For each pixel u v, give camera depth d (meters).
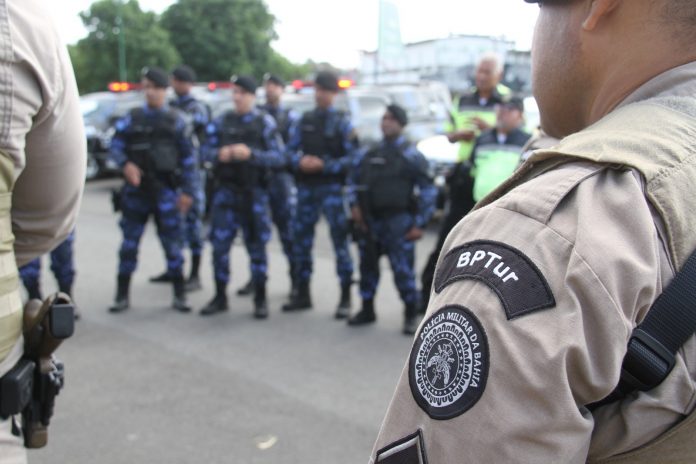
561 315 0.60
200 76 26.67
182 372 3.75
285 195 5.39
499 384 0.59
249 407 3.30
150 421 3.13
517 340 0.60
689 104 0.71
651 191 0.65
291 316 4.89
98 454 2.82
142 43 24.02
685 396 0.65
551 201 0.65
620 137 0.68
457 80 11.66
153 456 2.81
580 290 0.60
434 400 0.63
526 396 0.59
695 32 0.71
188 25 26.30
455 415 0.61
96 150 12.11
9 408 1.09
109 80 24.23
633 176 0.65
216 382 3.61
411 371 0.66
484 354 0.60
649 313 0.63
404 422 0.66
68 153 1.13
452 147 7.68
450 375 0.62
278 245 7.48
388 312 4.99
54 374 1.25
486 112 4.71
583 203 0.64
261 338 4.37
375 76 13.08
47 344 1.20
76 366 3.82
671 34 0.72
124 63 23.91
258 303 4.84
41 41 1.00
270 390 3.51
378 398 3.43
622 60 0.74
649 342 0.63
